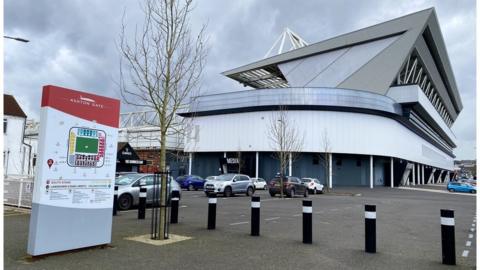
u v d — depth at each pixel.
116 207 13.44
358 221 13.09
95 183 7.44
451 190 45.22
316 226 11.69
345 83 56.34
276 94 47.03
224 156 50.97
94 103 7.43
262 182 40.25
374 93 47.53
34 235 6.48
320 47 61.91
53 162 6.73
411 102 51.66
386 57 54.84
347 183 49.50
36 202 6.55
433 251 8.03
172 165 52.50
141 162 36.34
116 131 7.88
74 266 6.12
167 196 9.27
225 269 6.18
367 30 57.84
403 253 7.78
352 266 6.60
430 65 69.62
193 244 8.12
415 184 69.31
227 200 22.17
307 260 6.95
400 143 54.50
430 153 81.88
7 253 6.88
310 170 48.53
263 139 47.47
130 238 8.64
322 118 46.09
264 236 9.41
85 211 7.25
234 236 9.25
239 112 49.84
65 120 6.93
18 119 37.38
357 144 46.34
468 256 7.73
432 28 58.19
